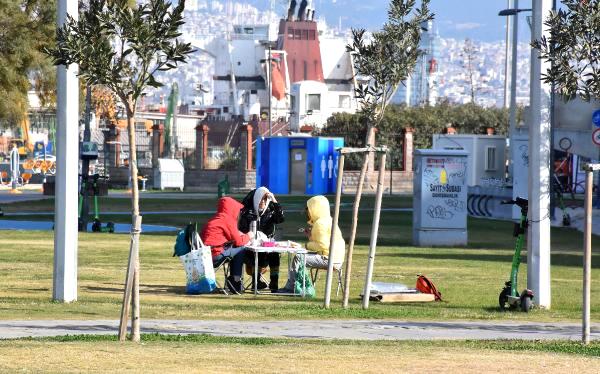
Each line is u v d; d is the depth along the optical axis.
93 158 105.25
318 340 38.22
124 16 35.09
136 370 29.39
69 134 50.03
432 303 52.94
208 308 48.56
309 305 50.62
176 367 30.03
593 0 42.66
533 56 51.34
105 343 35.47
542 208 51.50
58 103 50.12
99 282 59.03
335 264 55.16
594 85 43.03
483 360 32.62
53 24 125.62
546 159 51.62
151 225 115.38
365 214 139.88
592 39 42.75
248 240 55.75
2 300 50.22
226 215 56.06
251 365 30.62
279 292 55.47
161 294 54.28
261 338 38.16
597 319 47.84
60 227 50.03
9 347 33.72
